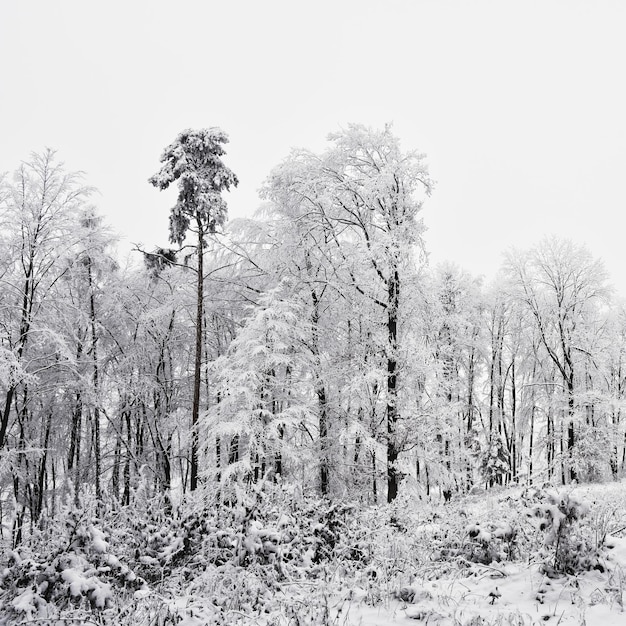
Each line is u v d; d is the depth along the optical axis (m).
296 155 15.92
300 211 16.77
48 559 5.93
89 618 5.05
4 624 5.04
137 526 7.41
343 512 8.70
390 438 13.59
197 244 17.17
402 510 8.67
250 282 19.30
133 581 6.28
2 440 14.84
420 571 5.81
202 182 16.23
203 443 14.22
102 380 19.70
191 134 16.70
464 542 6.44
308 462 14.71
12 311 16.55
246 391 12.95
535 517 5.68
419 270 14.23
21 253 15.92
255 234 18.20
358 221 15.66
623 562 5.30
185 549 7.17
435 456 13.71
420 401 14.06
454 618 4.38
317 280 15.96
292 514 8.16
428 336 14.99
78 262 18.41
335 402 15.12
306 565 6.85
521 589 5.06
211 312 19.70
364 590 5.46
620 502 8.33
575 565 5.24
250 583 5.80
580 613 4.24
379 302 14.42
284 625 4.68
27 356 17.06
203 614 5.03
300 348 15.45
